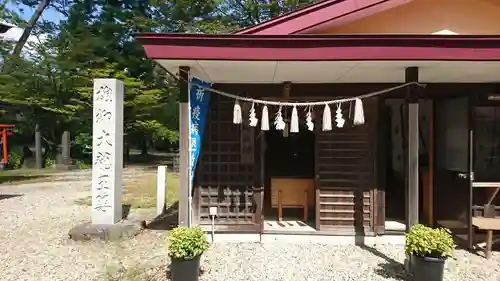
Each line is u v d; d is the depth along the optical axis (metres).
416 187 4.62
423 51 4.06
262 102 4.85
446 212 6.00
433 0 5.25
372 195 5.79
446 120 6.02
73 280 4.20
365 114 5.82
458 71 4.86
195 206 5.94
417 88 4.59
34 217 7.62
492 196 5.48
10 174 15.57
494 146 5.59
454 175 5.79
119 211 6.48
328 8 4.74
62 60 16.64
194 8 17.86
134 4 20.44
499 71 4.84
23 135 19.73
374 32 5.23
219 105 5.96
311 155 8.41
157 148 30.89
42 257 5.02
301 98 5.85
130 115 17.16
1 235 6.17
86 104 16.48
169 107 17.98
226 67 4.66
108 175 6.16
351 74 5.11
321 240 5.79
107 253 5.18
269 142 8.45
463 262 4.82
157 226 6.64
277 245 5.56
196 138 5.15
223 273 4.38
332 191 5.91
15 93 15.98
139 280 4.14
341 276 4.30
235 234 5.88
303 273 4.40
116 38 18.69
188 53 4.12
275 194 6.59
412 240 3.95
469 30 5.25
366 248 5.42
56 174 15.72
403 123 6.90
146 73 18.83
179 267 3.89
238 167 5.96
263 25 4.66
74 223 7.05
